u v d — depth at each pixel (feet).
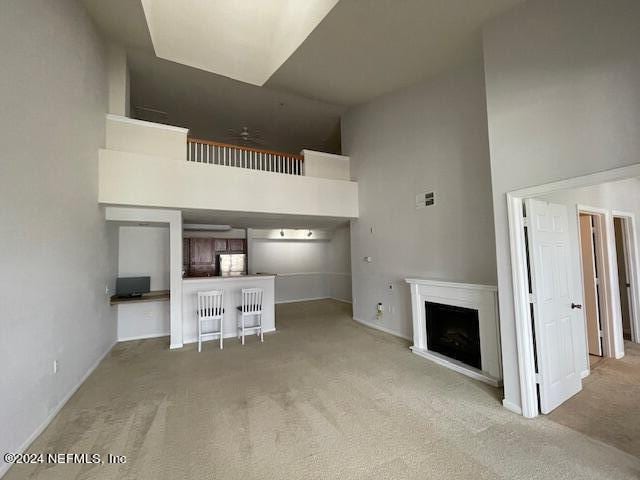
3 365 6.57
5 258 6.73
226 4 15.53
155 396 9.98
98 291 13.26
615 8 6.87
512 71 9.00
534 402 8.57
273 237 29.01
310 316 22.79
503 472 6.31
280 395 9.95
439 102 14.24
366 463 6.64
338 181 19.63
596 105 7.18
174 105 20.40
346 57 13.09
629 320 15.19
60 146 9.43
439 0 9.42
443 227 13.99
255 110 21.17
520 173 8.71
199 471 6.45
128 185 13.79
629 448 7.07
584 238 13.53
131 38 13.85
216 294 15.46
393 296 17.29
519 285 8.74
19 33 7.35
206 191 15.58
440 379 11.11
